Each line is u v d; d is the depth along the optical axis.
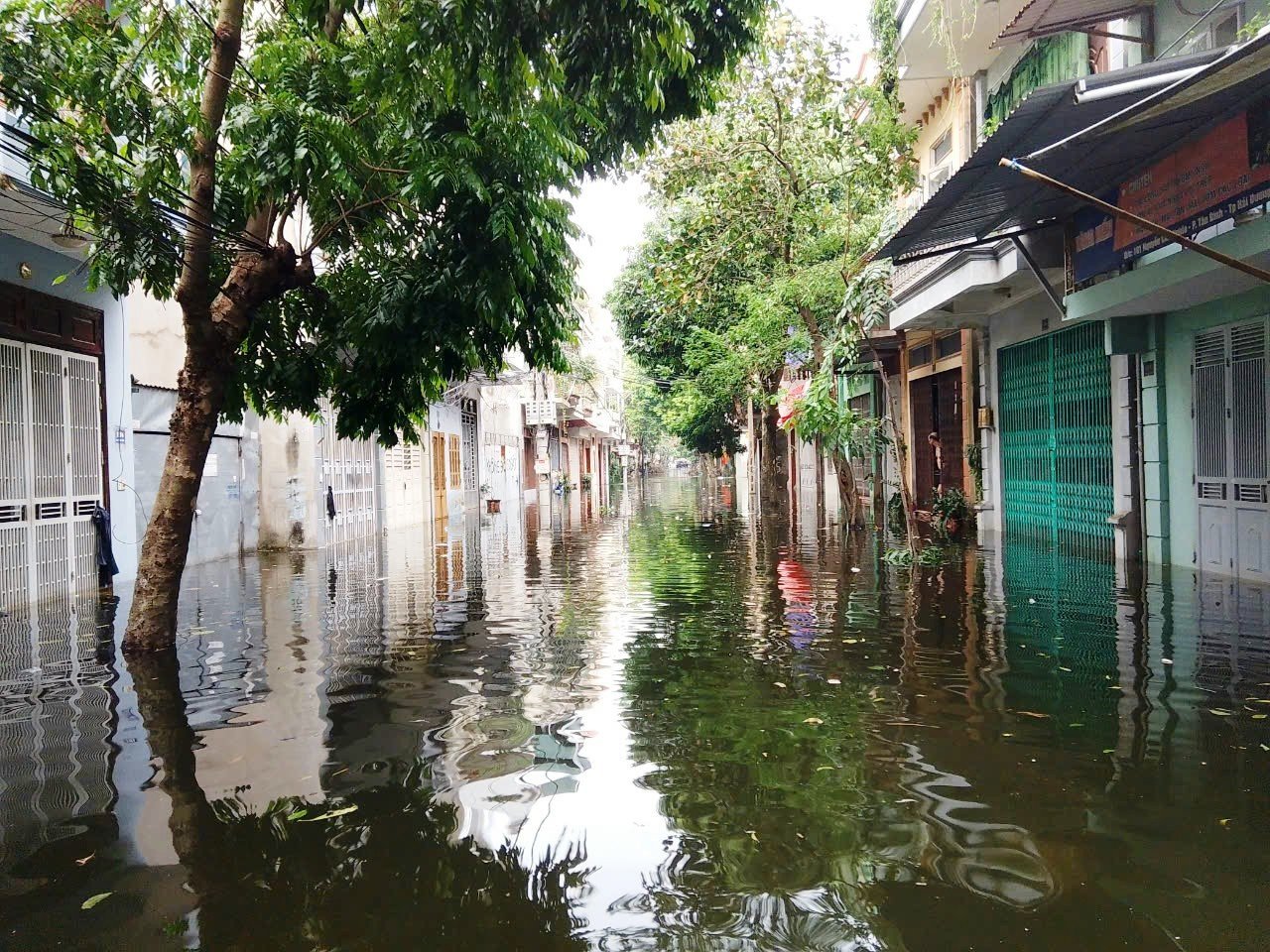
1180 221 8.60
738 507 28.20
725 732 5.27
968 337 17.72
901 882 3.45
